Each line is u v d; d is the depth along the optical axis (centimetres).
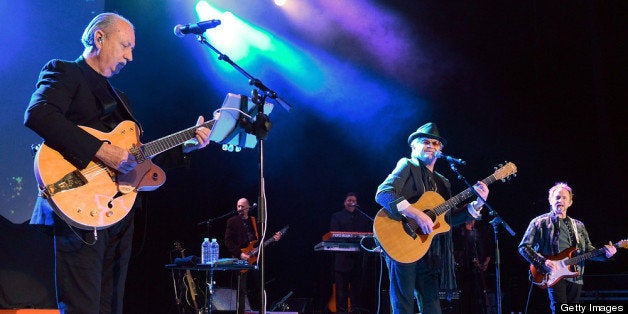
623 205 824
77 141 282
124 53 316
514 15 926
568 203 667
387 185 466
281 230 891
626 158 822
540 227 667
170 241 886
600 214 848
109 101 309
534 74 919
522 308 864
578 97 873
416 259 451
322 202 1000
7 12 618
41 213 293
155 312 842
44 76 293
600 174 852
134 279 845
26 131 599
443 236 472
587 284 755
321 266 981
